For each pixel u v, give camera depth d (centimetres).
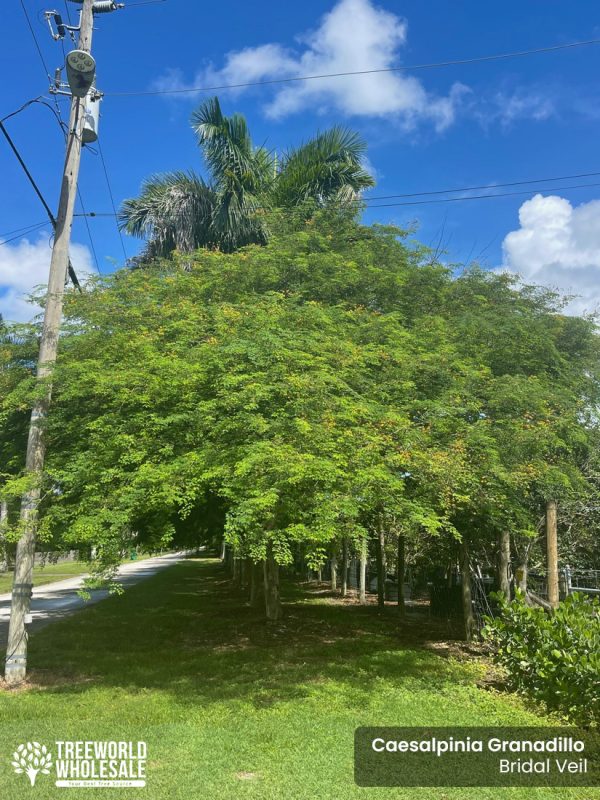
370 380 921
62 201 1010
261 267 1138
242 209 1542
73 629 1382
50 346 960
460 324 1068
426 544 1407
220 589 2389
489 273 1270
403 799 468
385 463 777
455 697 761
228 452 752
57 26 1012
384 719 664
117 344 932
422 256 1277
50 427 938
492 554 1304
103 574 791
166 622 1484
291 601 2006
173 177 1628
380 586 1692
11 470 1080
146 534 1001
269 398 789
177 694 798
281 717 678
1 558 1188
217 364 812
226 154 1598
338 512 724
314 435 728
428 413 874
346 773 514
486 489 894
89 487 781
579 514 1231
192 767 529
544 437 871
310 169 1638
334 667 955
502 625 757
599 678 571
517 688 740
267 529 784
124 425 818
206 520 1267
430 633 1324
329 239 1278
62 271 995
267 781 497
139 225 1633
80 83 934
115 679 896
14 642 897
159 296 1112
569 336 1201
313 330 948
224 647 1156
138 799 467
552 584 898
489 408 947
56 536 908
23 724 664
